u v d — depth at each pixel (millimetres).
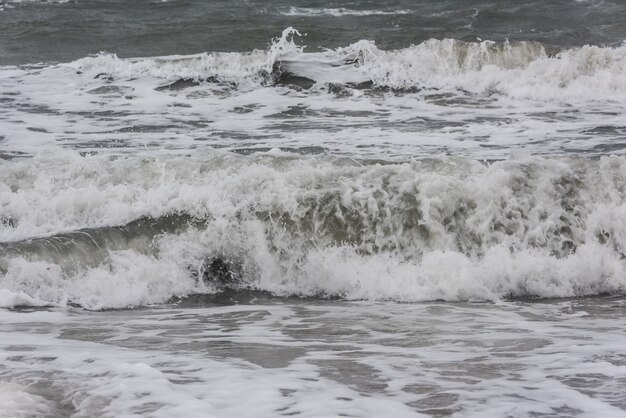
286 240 16969
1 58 39844
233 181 17797
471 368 9570
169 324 13000
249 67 36188
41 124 27906
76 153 19906
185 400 7934
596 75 34719
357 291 15961
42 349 10422
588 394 8375
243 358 10125
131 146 24562
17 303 14484
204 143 24984
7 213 17594
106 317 13742
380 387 8648
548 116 29797
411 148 24156
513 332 12125
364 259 16859
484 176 17906
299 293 16156
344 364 9805
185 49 41750
